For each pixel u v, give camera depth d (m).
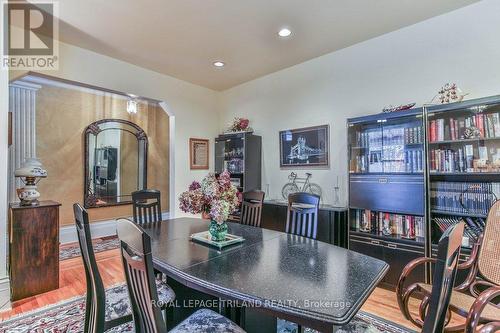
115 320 1.58
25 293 2.62
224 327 1.39
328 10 2.67
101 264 3.57
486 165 2.40
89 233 1.49
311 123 3.91
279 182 4.33
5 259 2.45
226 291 1.30
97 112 5.15
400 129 2.87
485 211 2.38
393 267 2.80
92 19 2.81
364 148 3.18
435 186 2.66
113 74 3.80
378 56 3.23
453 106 2.47
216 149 5.15
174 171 4.62
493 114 2.38
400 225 2.88
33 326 2.17
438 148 2.63
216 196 2.03
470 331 1.44
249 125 4.80
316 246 1.99
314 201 2.43
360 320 2.25
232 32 3.10
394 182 2.84
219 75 4.50
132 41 3.31
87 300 1.64
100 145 5.18
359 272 1.50
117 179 5.43
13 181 4.04
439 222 2.63
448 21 2.73
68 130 4.75
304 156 3.98
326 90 3.74
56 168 4.61
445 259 0.99
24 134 4.20
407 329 2.13
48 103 4.51
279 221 3.78
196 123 4.93
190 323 1.42
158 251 1.86
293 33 3.13
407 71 3.01
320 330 1.10
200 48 3.51
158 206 3.05
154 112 6.05
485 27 2.53
